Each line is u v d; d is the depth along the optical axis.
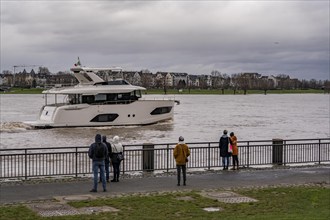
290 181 21.34
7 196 17.55
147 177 22.12
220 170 24.53
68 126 65.56
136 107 67.62
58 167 25.98
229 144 24.66
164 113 70.31
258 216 14.35
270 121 92.38
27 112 120.88
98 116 66.00
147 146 23.94
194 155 27.39
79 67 66.25
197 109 143.50
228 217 14.26
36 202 16.31
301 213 14.88
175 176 22.45
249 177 22.33
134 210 15.08
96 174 18.44
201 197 17.22
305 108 158.12
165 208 15.41
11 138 56.59
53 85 74.06
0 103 184.88
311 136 64.00
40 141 53.91
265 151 27.50
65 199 16.80
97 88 65.62
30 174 23.50
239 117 104.25
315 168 25.45
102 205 15.73
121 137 57.50
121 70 67.44
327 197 17.50
